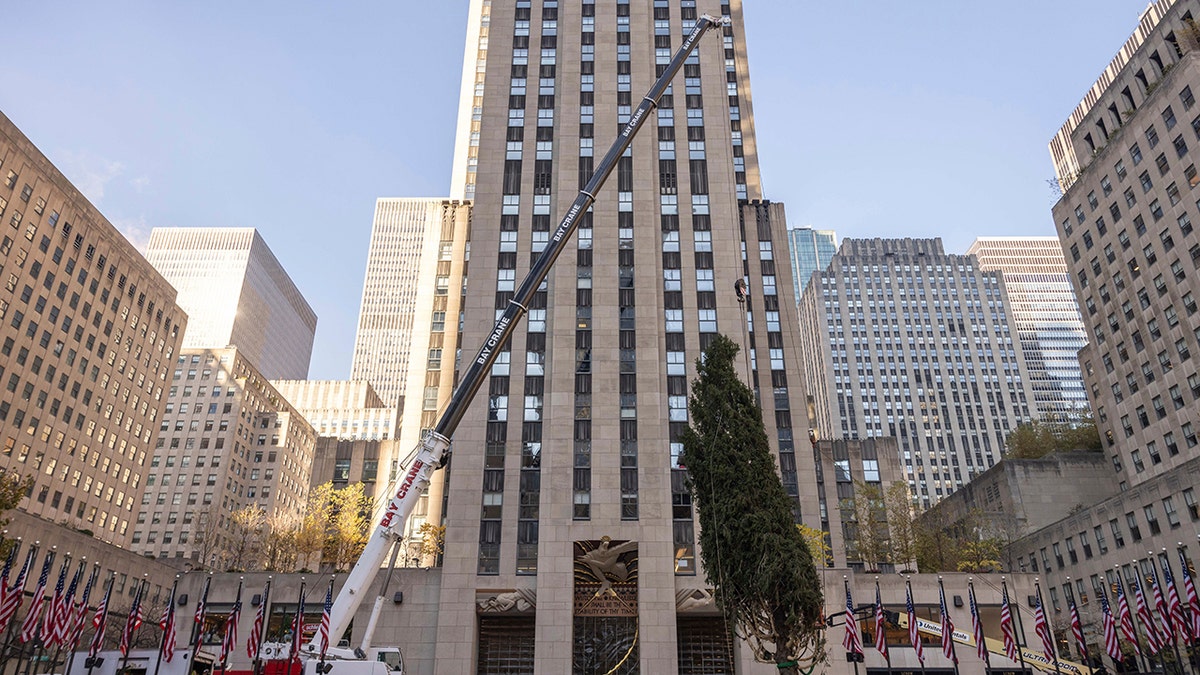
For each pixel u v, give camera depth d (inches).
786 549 1574.8
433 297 3597.4
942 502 4783.5
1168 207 3489.2
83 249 4547.2
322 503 3329.2
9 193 3983.8
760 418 1747.0
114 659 1315.2
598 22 3272.6
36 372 4141.2
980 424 7421.3
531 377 2664.9
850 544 3604.8
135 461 4985.2
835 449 3941.9
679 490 2469.2
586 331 2679.6
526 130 3100.4
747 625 1654.8
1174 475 2952.8
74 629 1397.6
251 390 6643.7
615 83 3134.8
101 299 4707.2
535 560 2389.3
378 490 3710.6
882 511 3538.4
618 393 2571.4
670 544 2337.6
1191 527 2854.3
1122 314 3791.8
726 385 1771.7
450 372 3440.0
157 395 5275.6
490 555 2397.9
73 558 3031.5
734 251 2878.9
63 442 4323.3
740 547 1600.6
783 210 3764.8
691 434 1777.8
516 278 2815.0
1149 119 3595.0
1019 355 7755.9
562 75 3161.9
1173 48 3661.4
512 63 3248.0
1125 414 3764.8
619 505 2399.1
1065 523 3516.2
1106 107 4072.3
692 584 2313.0
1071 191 4195.4
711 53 3260.3
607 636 2246.6
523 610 2319.1
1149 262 3604.8
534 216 2920.8
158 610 2812.5
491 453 2546.8
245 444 6441.9
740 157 4060.0
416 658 2290.8
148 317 5191.9
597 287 2741.1
